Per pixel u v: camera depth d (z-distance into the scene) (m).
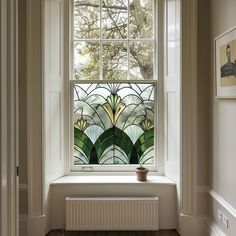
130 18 3.69
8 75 1.69
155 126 3.66
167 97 3.51
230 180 2.66
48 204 3.37
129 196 3.41
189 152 3.23
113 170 3.67
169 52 3.46
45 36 3.26
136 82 3.65
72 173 3.66
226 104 2.74
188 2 3.18
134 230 3.38
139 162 3.68
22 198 3.30
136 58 3.69
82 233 3.36
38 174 3.25
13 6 1.74
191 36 3.19
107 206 3.32
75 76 3.70
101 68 3.70
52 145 3.43
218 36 2.83
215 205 3.05
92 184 3.41
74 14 3.69
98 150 3.68
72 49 3.68
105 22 3.69
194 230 3.23
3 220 1.66
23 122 3.28
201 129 3.27
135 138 3.66
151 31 3.69
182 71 3.21
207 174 3.27
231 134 2.63
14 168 1.75
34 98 3.24
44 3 3.23
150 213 3.31
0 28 1.61
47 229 3.35
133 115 3.66
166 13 3.50
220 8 2.85
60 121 3.54
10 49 1.70
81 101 3.66
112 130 3.67
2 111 1.63
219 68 2.83
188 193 3.24
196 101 3.21
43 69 3.24
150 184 3.40
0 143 1.62
